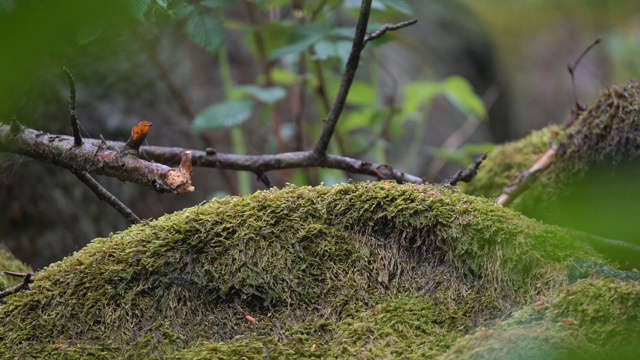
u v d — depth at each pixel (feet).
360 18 20.83
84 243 26.30
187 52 31.71
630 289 20.06
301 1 22.02
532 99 57.67
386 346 20.18
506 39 56.95
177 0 21.57
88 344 20.22
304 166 21.30
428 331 20.22
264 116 28.27
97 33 20.26
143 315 20.29
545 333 19.99
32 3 18.28
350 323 20.26
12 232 24.49
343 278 20.35
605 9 60.23
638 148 21.17
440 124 43.88
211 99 32.24
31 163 25.18
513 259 20.27
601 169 21.31
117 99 28.40
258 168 21.33
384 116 28.94
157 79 29.91
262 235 20.36
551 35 60.95
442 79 44.98
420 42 45.62
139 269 20.33
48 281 20.35
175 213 20.49
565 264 20.25
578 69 60.59
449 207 20.39
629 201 21.26
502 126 51.98
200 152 21.35
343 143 29.01
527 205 21.61
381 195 20.43
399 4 21.79
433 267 20.36
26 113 23.00
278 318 20.29
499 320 20.20
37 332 20.25
